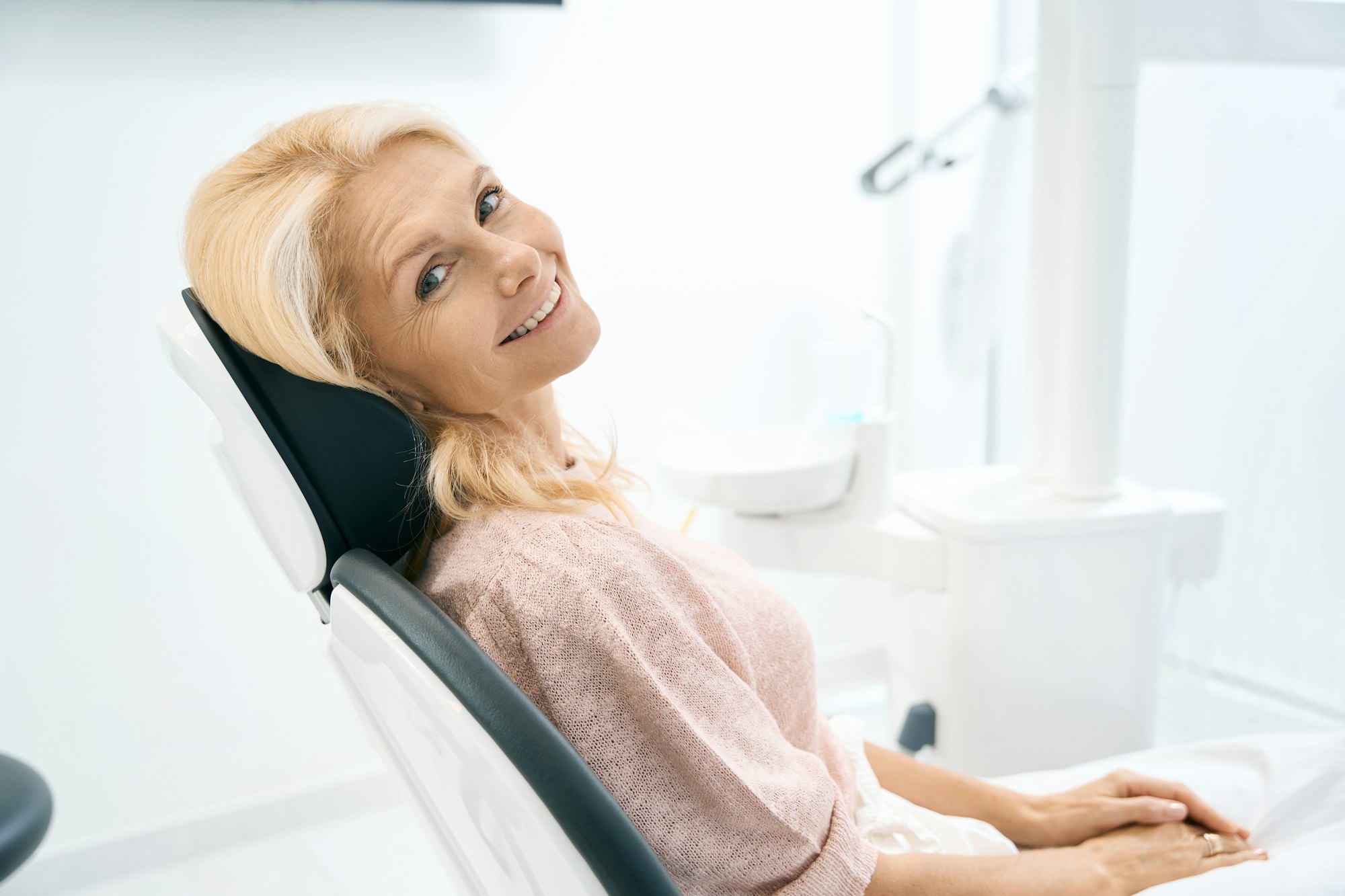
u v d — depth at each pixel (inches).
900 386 93.6
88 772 71.3
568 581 23.8
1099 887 30.4
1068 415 56.4
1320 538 60.5
